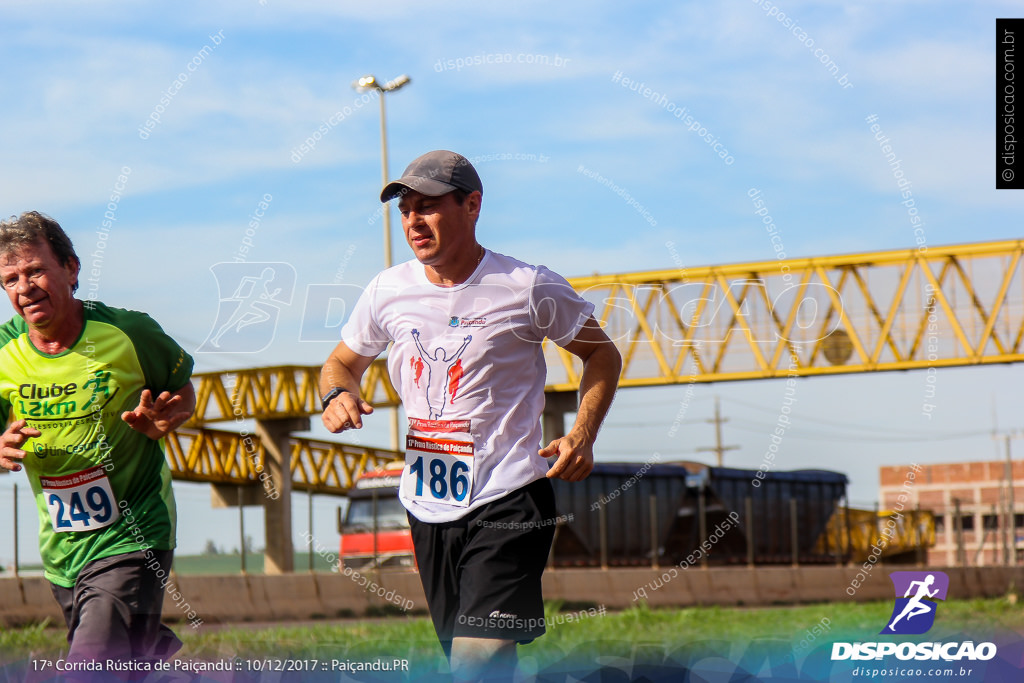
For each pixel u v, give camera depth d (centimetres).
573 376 4422
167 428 852
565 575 3872
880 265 5172
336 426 817
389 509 4331
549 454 809
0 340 894
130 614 859
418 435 837
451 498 822
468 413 819
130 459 884
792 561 5469
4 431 912
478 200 822
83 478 878
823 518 5619
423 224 805
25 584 2427
